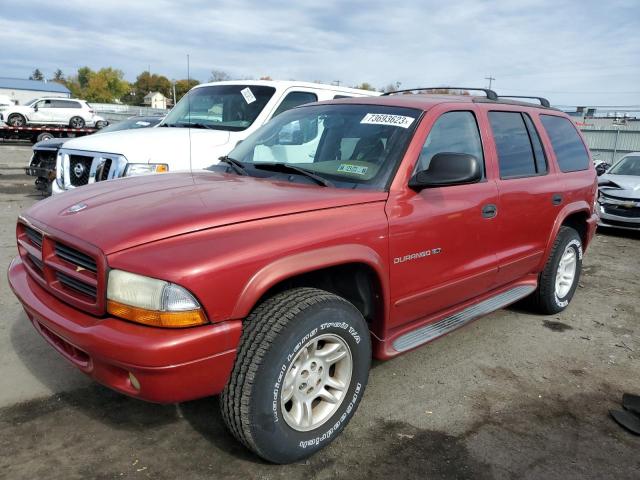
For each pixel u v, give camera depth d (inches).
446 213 128.0
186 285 85.0
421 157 126.3
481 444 112.7
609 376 148.1
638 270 274.7
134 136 243.1
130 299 86.4
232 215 95.8
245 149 150.9
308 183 121.7
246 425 93.8
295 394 101.3
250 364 92.5
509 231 153.6
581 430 120.0
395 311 120.9
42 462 101.0
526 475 103.3
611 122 1273.4
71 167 245.9
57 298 101.8
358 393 111.5
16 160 709.3
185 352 85.4
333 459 105.8
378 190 117.1
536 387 139.6
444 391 135.0
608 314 200.7
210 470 100.7
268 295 106.5
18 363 138.9
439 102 139.9
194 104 283.6
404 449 109.9
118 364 86.1
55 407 119.7
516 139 163.0
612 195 370.6
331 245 102.1
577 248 195.3
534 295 188.1
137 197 108.3
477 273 142.1
